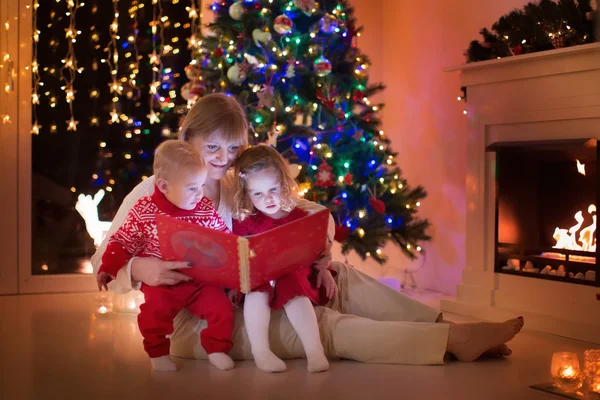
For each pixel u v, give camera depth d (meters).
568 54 3.05
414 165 4.75
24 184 4.18
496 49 3.51
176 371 2.37
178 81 4.61
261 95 3.66
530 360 2.56
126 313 3.44
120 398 2.07
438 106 4.50
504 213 3.45
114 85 4.19
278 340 2.50
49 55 4.30
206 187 2.59
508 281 3.40
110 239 2.38
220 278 2.33
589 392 2.11
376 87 4.17
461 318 3.46
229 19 3.91
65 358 2.56
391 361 2.47
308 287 2.46
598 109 2.97
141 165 4.52
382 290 2.67
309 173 3.80
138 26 4.52
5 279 4.13
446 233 4.44
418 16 4.67
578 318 3.03
